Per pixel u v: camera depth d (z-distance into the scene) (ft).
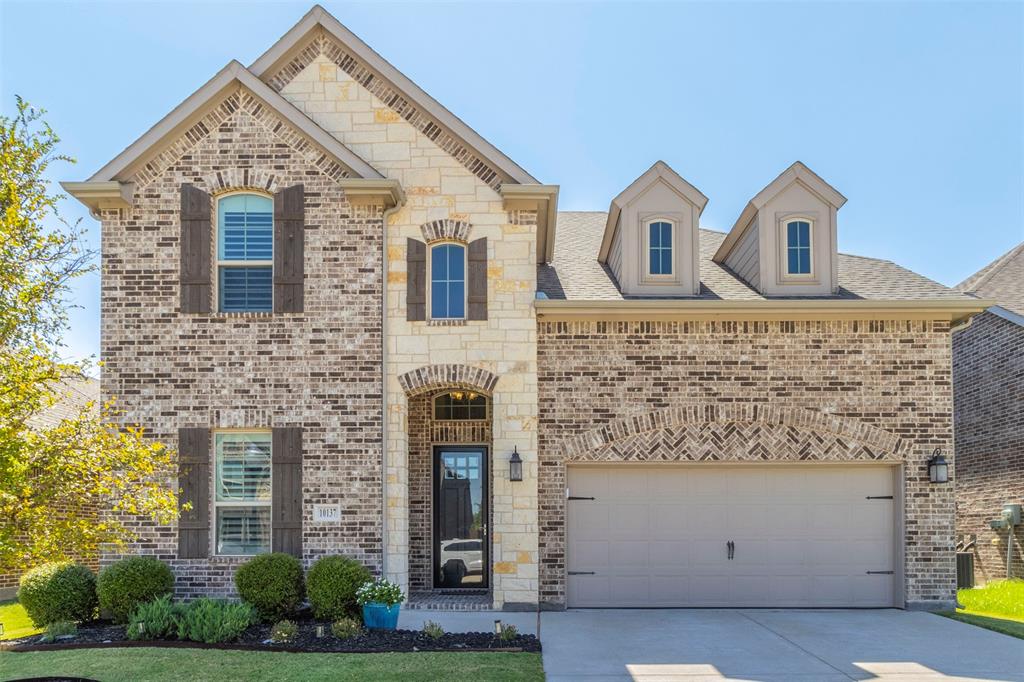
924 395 43.70
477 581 47.24
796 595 43.55
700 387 43.62
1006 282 60.59
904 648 33.96
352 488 41.34
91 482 25.29
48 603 37.27
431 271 43.98
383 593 36.65
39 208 25.55
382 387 42.01
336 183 42.93
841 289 46.57
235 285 43.39
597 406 43.47
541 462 43.14
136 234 42.68
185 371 41.98
